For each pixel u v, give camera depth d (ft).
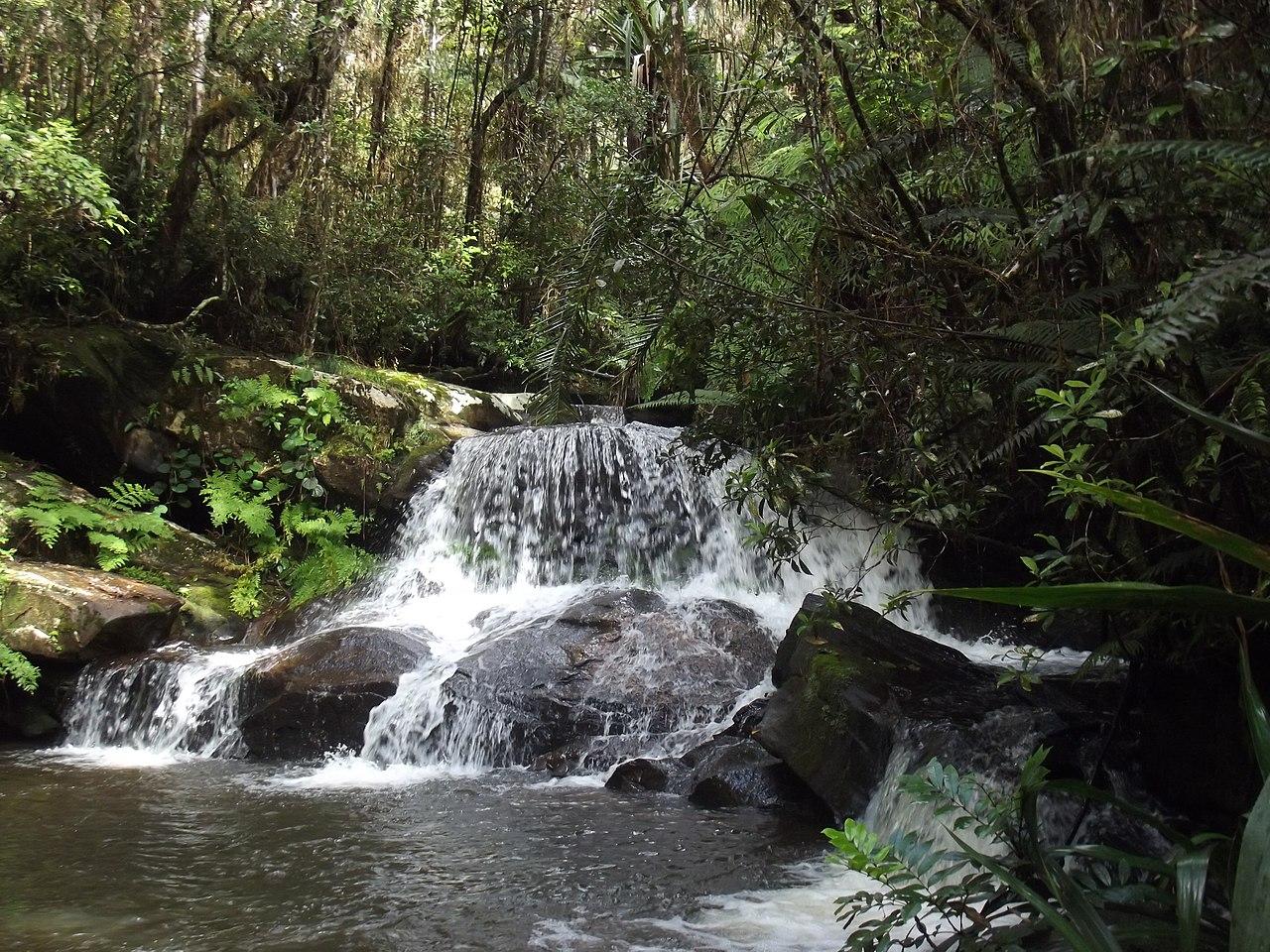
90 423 32.50
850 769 17.02
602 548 32.73
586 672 23.53
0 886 13.48
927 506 12.71
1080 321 9.99
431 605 30.53
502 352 46.80
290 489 33.81
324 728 23.07
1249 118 9.29
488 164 50.31
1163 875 8.72
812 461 13.99
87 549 29.76
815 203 12.42
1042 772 8.23
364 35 46.44
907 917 8.06
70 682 25.20
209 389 33.88
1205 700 12.81
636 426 34.68
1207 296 6.51
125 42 34.83
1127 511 6.23
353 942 11.63
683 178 14.84
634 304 14.52
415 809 18.10
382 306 43.75
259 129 37.22
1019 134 12.88
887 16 13.48
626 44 28.17
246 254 38.65
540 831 16.55
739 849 15.47
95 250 35.83
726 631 25.32
